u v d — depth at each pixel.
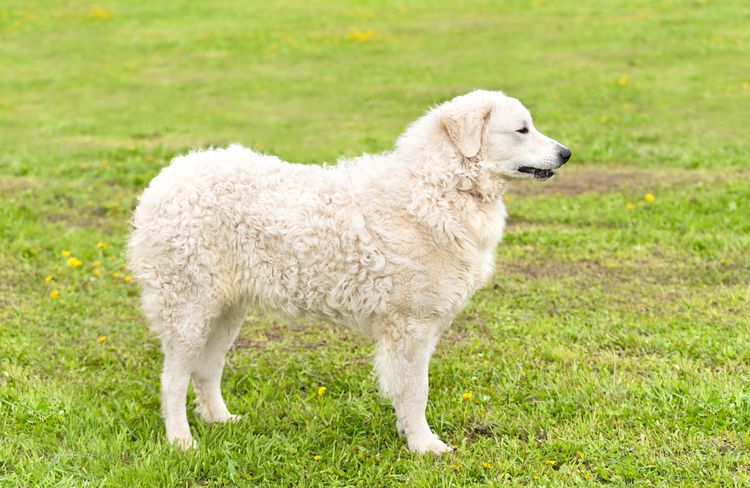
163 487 4.90
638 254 9.22
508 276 8.73
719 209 10.41
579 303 7.96
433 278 5.25
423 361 5.38
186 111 17.67
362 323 5.41
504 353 6.88
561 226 10.38
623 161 13.04
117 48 24.39
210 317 5.33
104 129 16.08
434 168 5.33
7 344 6.90
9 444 5.28
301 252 5.20
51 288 8.34
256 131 15.76
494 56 21.89
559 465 5.20
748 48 20.98
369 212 5.25
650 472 4.99
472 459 5.21
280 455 5.27
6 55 23.45
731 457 5.09
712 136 14.20
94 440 5.35
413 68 21.06
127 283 8.55
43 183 12.14
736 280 8.38
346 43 24.33
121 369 6.68
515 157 5.45
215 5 30.22
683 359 6.53
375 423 5.75
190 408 6.05
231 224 5.23
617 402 5.89
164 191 5.26
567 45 22.62
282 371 6.66
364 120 16.50
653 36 22.81
